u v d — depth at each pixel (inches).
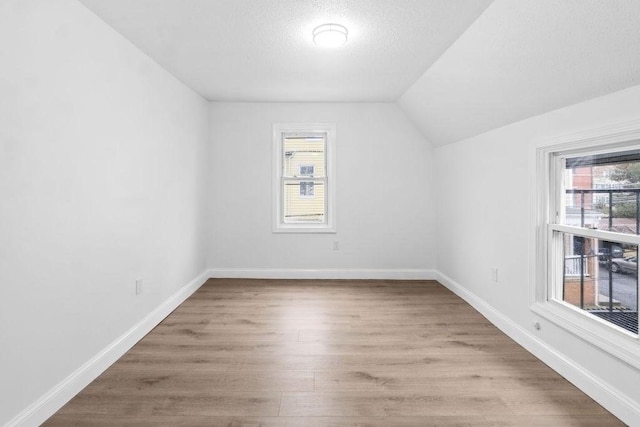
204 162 173.9
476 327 119.3
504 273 115.5
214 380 85.3
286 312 133.6
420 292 159.6
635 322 72.1
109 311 93.7
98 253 88.7
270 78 138.4
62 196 75.5
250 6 83.7
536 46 77.7
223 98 171.3
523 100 96.7
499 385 83.1
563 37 70.2
